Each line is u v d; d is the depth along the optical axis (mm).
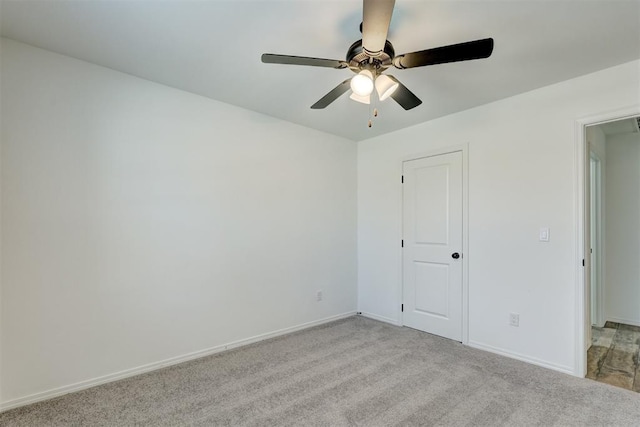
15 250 2023
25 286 2051
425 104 2982
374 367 2600
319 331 3486
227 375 2461
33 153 2086
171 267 2648
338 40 1980
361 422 1890
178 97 2705
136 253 2479
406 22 1781
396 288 3740
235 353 2879
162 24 1843
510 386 2293
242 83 2592
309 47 2066
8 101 2016
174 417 1935
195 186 2793
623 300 3775
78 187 2240
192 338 2752
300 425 1861
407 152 3652
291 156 3506
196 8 1698
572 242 2484
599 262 3654
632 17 1739
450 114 3238
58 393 2146
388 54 1761
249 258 3139
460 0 1609
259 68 2348
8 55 2018
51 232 2141
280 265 3387
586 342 2506
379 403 2082
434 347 3018
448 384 2322
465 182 3123
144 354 2502
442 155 3320
